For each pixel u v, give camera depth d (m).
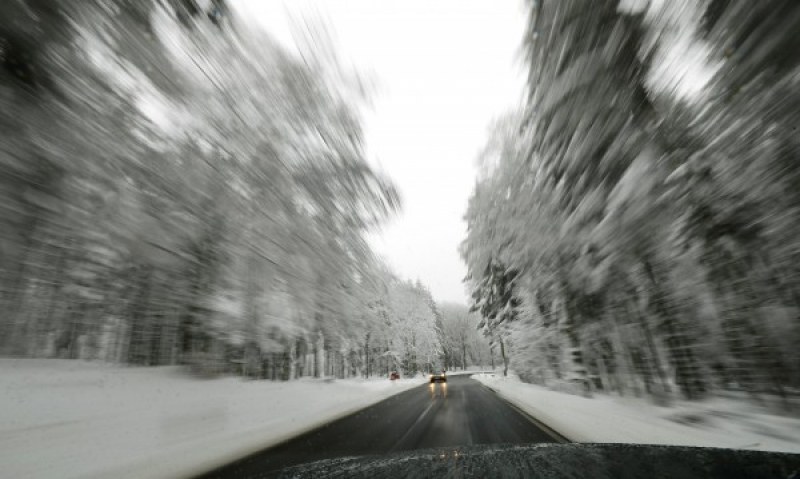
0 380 10.52
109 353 16.67
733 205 7.70
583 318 15.04
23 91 5.68
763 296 8.01
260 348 16.12
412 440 7.74
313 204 13.09
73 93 6.24
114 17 6.47
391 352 54.72
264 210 11.62
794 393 7.66
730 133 7.20
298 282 13.65
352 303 16.77
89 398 10.22
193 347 15.21
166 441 7.93
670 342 10.41
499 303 28.78
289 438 8.44
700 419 7.56
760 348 8.23
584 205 11.47
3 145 5.69
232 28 9.14
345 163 13.27
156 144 8.17
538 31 10.70
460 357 105.50
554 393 16.83
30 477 5.52
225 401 12.62
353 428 9.62
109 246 8.43
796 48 5.78
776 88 6.26
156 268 10.51
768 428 6.29
